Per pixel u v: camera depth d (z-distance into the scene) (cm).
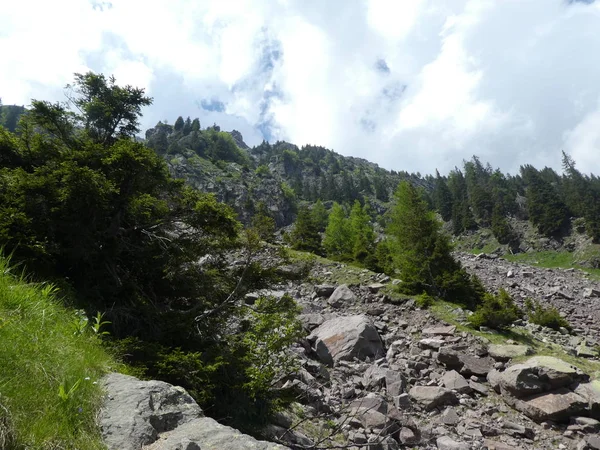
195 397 676
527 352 1420
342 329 1545
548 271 4791
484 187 13562
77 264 988
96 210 977
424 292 2116
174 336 855
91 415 355
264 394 775
